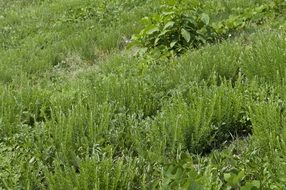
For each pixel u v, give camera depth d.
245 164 2.96
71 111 4.14
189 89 4.23
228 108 3.66
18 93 4.74
